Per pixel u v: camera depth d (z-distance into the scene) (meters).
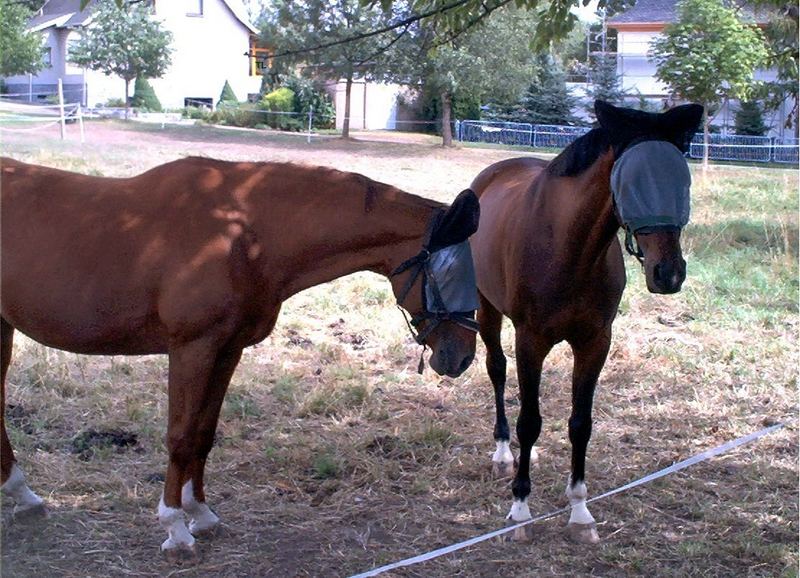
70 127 23.31
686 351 7.02
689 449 5.30
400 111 32.78
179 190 3.70
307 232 3.70
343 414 5.69
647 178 3.45
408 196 3.72
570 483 4.26
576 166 3.87
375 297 8.51
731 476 4.93
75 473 4.68
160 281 3.61
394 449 5.14
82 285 3.66
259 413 5.64
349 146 24.03
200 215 3.64
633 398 6.13
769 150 26.34
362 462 4.95
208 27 33.09
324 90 30.53
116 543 4.01
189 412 3.66
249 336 3.78
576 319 4.04
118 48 27.83
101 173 13.64
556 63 32.59
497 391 5.14
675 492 4.71
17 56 21.81
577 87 32.53
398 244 3.67
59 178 3.89
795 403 6.03
